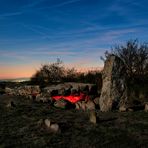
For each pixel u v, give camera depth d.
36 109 17.50
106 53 30.27
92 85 25.25
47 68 38.22
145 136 10.56
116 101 17.11
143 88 22.20
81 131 11.38
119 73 17.47
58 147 9.46
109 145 9.56
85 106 17.97
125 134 10.84
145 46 28.30
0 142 10.14
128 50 28.41
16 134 11.16
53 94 24.55
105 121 13.27
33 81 37.72
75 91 24.69
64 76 36.19
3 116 15.03
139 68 27.05
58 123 12.00
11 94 30.00
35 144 9.83
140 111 16.12
